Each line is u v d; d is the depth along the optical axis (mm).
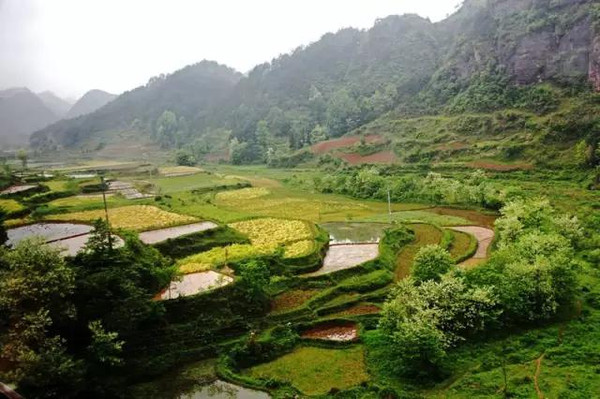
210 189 118250
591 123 105625
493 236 64688
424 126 152125
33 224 65500
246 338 39875
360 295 47812
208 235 61656
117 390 33312
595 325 37656
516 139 117438
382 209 90500
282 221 72750
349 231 72688
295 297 47906
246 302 44438
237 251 56656
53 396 30266
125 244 47719
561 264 40219
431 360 32531
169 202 90688
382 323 37719
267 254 54281
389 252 58469
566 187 87625
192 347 38938
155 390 34031
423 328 33031
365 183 106812
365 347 38031
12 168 173125
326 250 61125
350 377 34344
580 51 134375
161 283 45125
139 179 138875
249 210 91500
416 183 99562
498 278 40281
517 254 44125
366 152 152875
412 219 78250
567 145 105938
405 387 32188
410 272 51688
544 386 30344
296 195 112188
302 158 175375
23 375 28984
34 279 33375
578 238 54656
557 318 39562
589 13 136125
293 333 40656
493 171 106375
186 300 42125
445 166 117688
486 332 38000
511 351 35281
